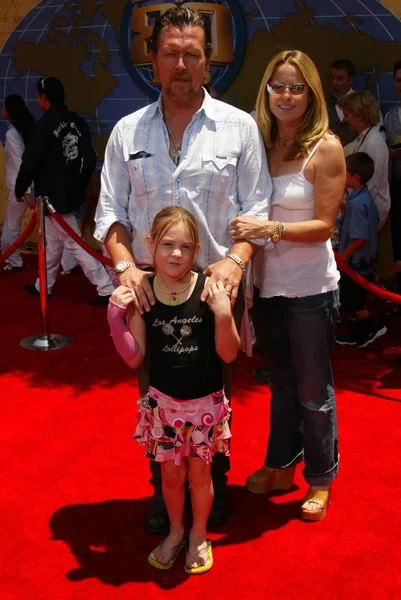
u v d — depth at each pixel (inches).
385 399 179.6
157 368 107.0
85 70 330.0
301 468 144.6
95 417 168.7
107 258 214.8
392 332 238.7
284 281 117.6
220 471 122.4
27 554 116.0
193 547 112.3
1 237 345.7
